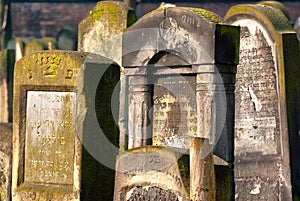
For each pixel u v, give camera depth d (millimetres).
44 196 28094
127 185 26734
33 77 28250
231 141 31203
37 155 28391
